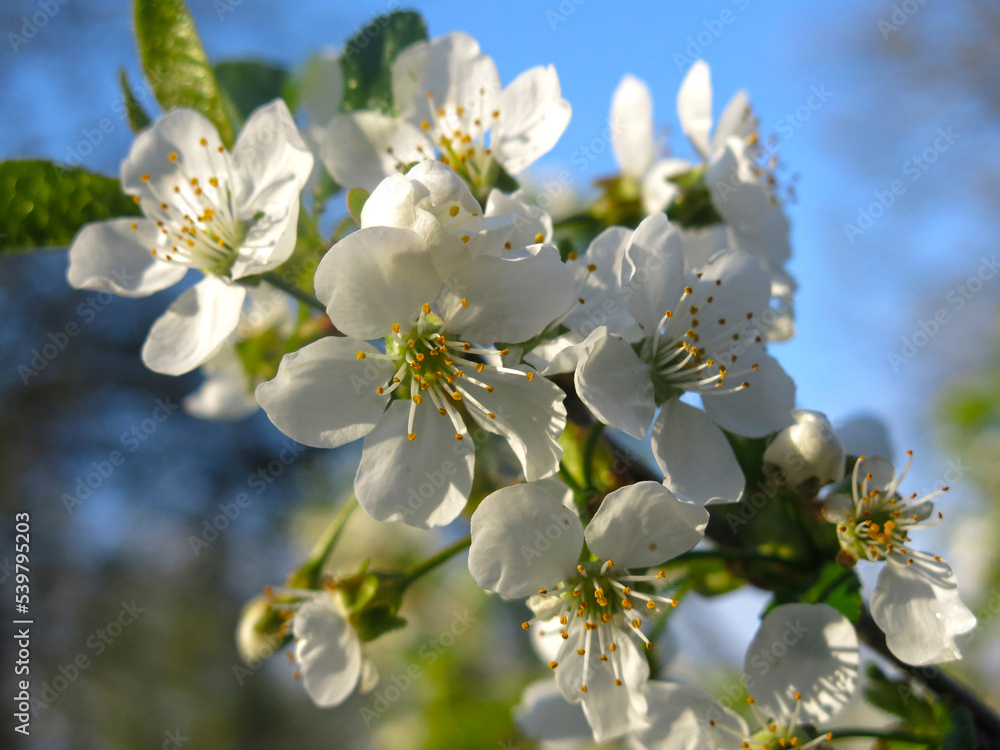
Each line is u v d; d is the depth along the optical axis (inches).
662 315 4.2
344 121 4.6
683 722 4.1
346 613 4.6
